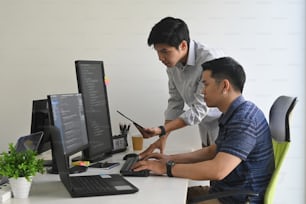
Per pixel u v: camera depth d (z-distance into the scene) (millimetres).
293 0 2975
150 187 1759
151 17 3059
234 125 1865
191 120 2459
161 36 2342
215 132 2787
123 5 3068
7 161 1584
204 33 3039
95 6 3086
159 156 2295
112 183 1774
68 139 2002
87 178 1875
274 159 1978
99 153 2416
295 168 3055
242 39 3023
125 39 3086
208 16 3029
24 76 3152
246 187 1912
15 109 3176
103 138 2484
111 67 3111
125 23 3078
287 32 2994
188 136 3066
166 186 1772
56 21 3113
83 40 3107
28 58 3141
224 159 1812
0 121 3186
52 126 1831
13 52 3143
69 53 3123
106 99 2594
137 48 3084
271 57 3018
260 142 1896
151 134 2406
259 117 1920
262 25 3004
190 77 2627
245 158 1831
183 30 2391
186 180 1869
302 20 2977
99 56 3111
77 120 2143
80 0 3092
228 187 1958
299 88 3012
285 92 3029
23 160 1600
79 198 1604
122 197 1615
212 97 1984
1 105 3176
